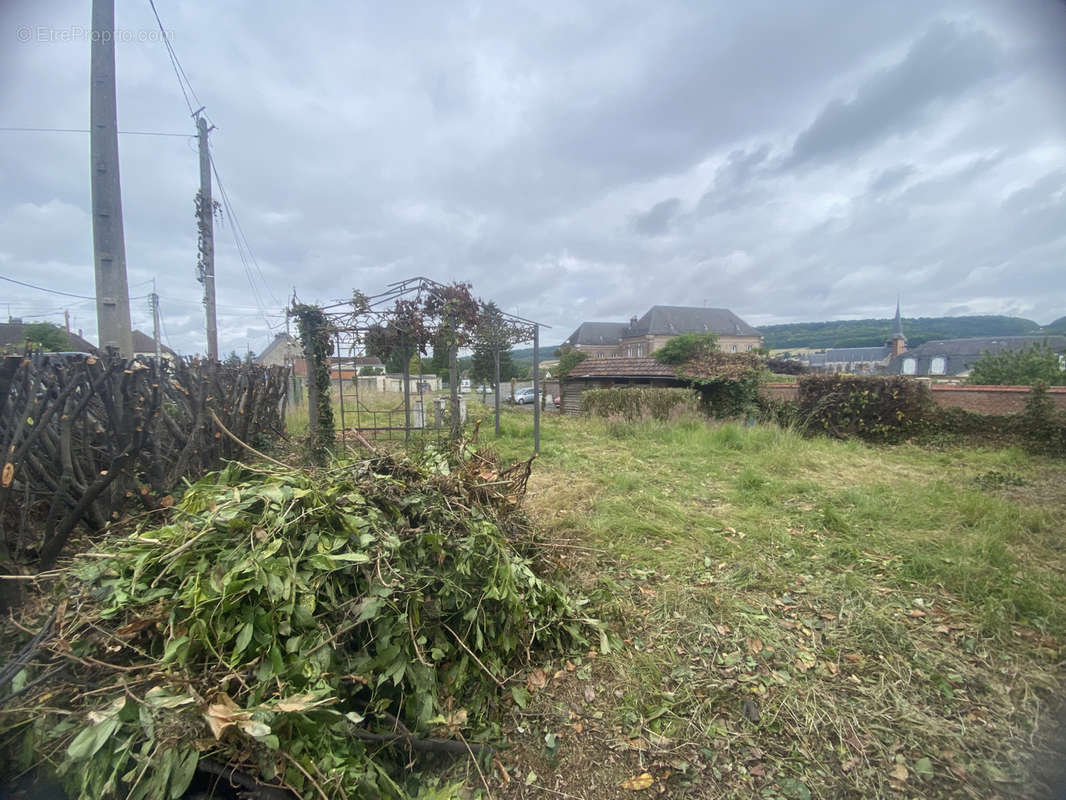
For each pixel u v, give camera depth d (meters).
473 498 2.97
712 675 2.37
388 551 2.15
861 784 1.79
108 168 6.45
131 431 3.15
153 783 1.37
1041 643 2.62
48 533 2.62
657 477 6.43
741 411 12.81
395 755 1.84
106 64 6.38
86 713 1.53
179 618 1.78
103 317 6.52
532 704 2.20
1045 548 3.88
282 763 1.48
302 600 1.84
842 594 3.14
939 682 2.32
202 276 12.22
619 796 1.77
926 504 5.02
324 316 7.55
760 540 4.07
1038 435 8.80
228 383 5.91
